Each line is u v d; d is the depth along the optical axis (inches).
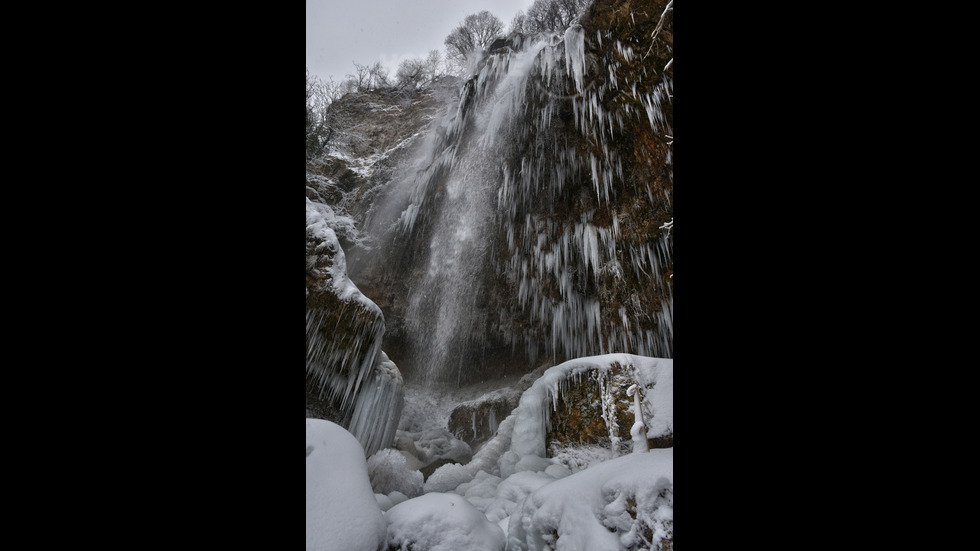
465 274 564.1
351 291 279.1
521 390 486.3
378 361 286.7
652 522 95.3
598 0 406.6
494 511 213.5
